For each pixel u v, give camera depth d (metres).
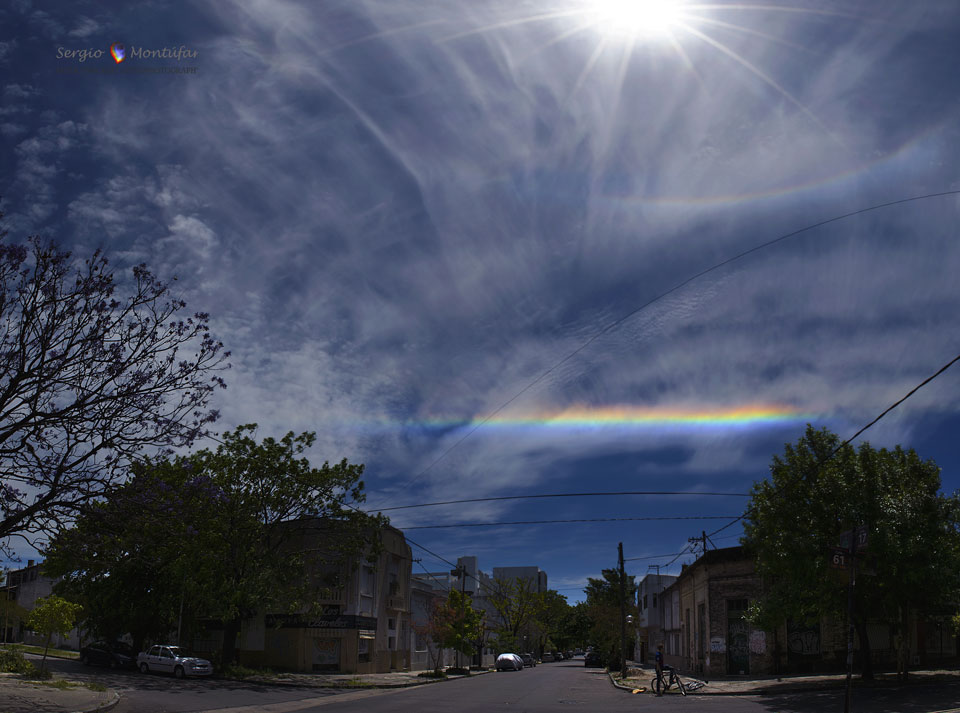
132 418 16.30
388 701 25.38
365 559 46.38
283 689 31.22
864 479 25.08
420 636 57.28
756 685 28.20
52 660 39.28
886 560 23.31
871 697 21.42
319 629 43.03
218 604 35.69
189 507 17.81
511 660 62.66
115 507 16.39
